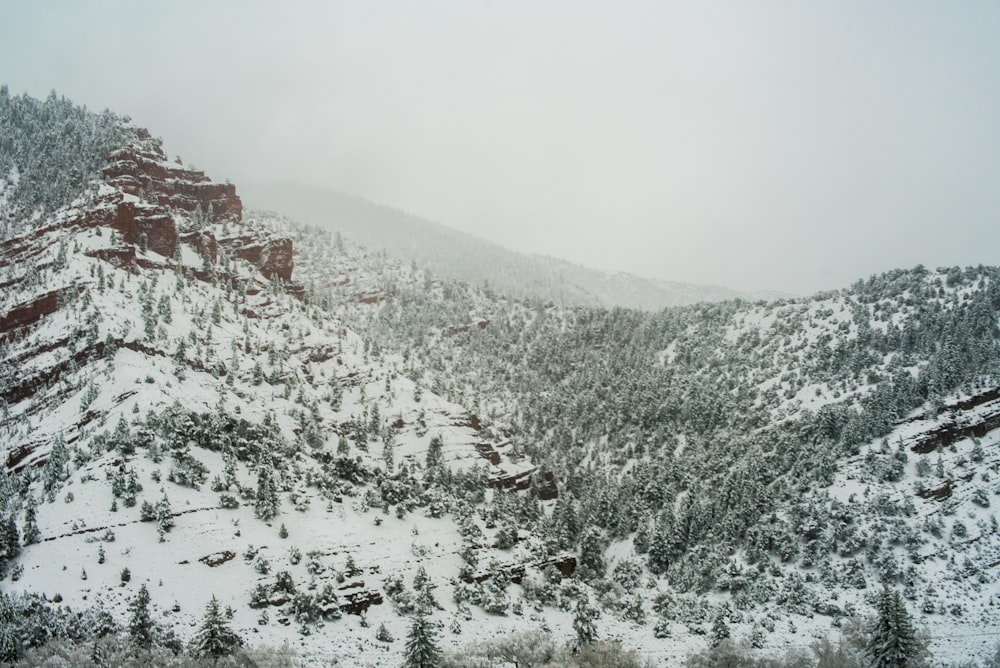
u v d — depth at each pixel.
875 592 133.50
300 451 154.25
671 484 179.62
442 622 119.62
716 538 159.50
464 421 193.88
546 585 140.38
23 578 99.88
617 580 154.62
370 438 177.12
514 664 104.69
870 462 161.00
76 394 141.25
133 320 161.50
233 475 134.12
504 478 182.00
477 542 145.12
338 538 131.50
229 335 184.75
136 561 109.62
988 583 129.50
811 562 144.62
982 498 146.12
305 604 110.69
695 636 126.12
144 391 140.88
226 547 117.88
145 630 90.19
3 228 183.75
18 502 115.94
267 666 91.19
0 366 146.12
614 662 101.75
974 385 171.38
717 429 197.62
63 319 154.62
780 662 104.56
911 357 192.75
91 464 124.31
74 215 189.38
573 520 171.38
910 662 88.25
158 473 125.38
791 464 170.88
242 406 158.88
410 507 151.12
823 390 194.62
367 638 109.81
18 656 81.69
